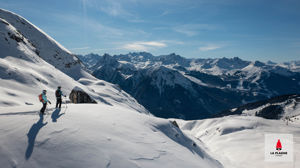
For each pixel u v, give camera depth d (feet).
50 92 174.19
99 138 35.24
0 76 153.48
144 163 33.37
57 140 31.60
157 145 42.63
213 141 303.68
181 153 45.50
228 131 337.93
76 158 28.91
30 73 190.29
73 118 40.70
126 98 445.78
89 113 46.32
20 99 119.14
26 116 39.47
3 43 243.81
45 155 28.25
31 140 30.58
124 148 35.06
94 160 29.45
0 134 31.19
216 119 463.42
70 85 248.73
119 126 43.57
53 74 249.14
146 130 48.52
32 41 442.09
